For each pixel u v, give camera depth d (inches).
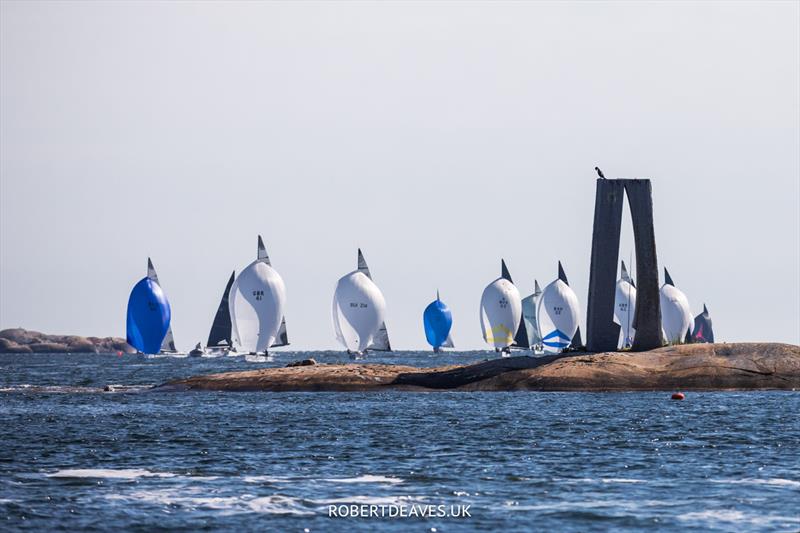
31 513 5226.4
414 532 4904.0
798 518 5118.1
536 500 5526.6
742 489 5782.5
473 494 5684.1
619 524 5032.0
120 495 5654.5
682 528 4955.7
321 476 6220.5
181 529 4955.7
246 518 5147.6
